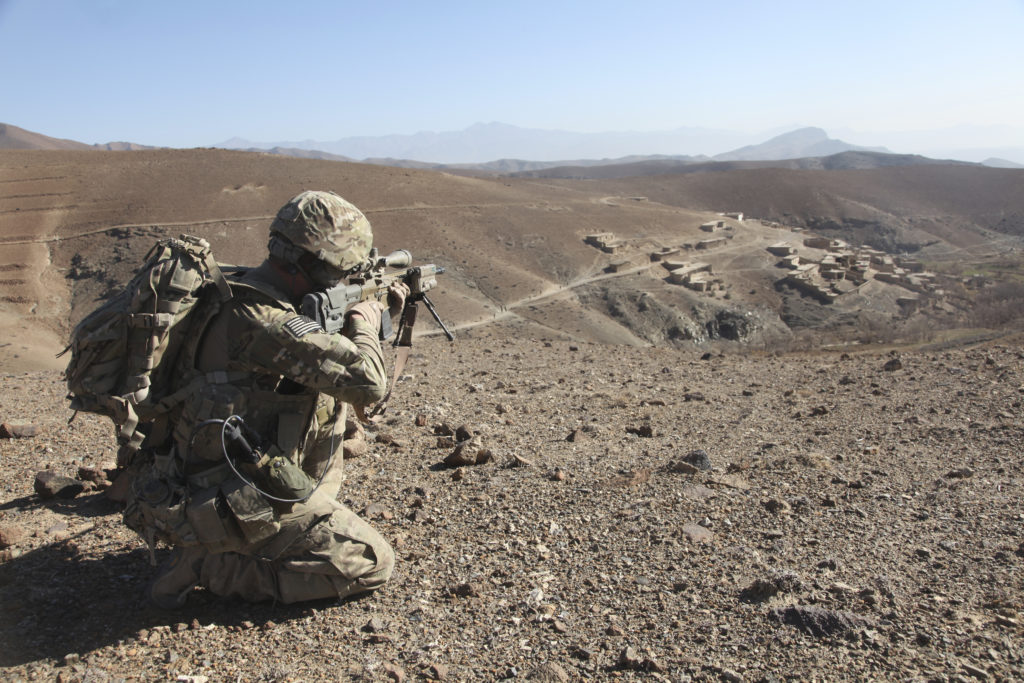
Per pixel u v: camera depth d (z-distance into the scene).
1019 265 140.12
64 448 5.94
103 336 2.78
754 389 8.66
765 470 5.04
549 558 3.69
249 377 3.03
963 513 4.17
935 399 7.38
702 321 99.38
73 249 105.75
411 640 2.94
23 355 68.81
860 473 4.93
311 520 3.17
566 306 98.81
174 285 2.80
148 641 2.90
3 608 3.19
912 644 2.80
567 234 129.75
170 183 133.62
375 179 149.50
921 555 3.65
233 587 3.21
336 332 3.09
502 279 107.19
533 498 4.49
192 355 2.98
